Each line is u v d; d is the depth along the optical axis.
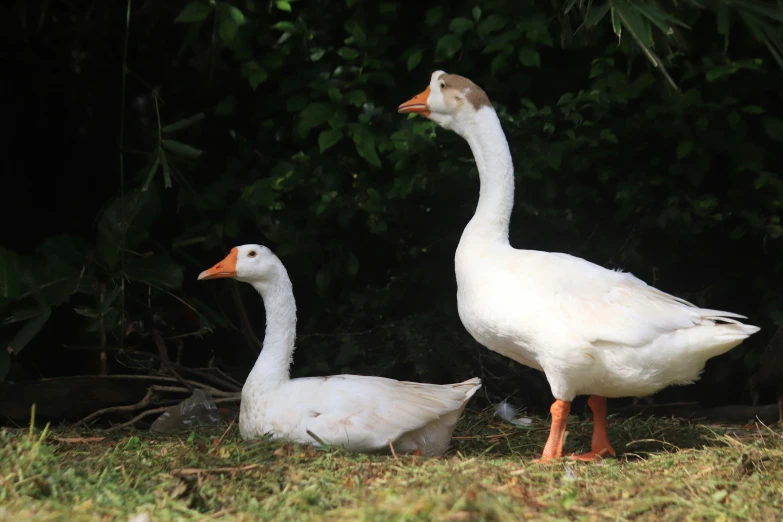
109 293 10.91
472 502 5.64
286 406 8.27
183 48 11.38
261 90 12.27
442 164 10.97
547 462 7.82
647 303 8.23
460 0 11.66
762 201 11.37
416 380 12.09
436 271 12.16
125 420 10.64
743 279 12.23
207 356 12.95
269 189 11.33
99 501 6.08
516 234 11.97
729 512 6.34
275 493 6.48
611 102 11.14
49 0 12.55
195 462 7.11
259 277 8.78
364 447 8.09
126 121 13.68
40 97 13.64
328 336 12.14
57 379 10.25
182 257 12.76
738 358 12.23
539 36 10.90
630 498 6.65
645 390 8.48
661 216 11.22
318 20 11.71
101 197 13.89
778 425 10.66
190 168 12.45
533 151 11.02
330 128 11.73
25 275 10.25
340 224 11.32
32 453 6.58
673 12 10.95
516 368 12.15
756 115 11.74
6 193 13.49
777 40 10.55
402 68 11.98
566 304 8.21
